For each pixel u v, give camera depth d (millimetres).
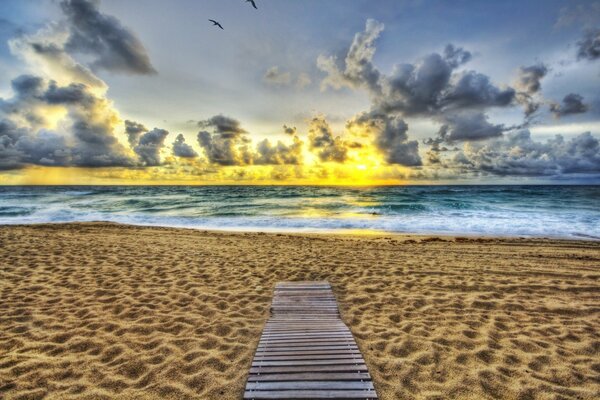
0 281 6531
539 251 9805
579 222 16688
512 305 5469
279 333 4254
